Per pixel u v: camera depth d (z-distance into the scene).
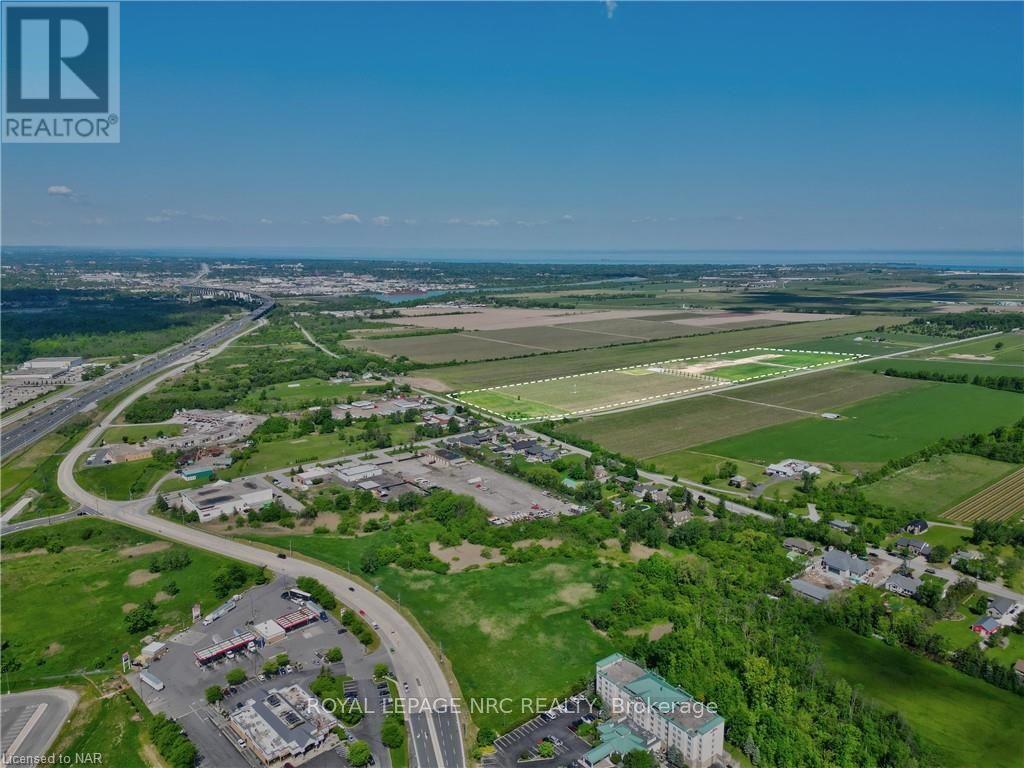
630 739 131.62
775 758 126.56
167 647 162.88
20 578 194.75
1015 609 174.12
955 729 133.62
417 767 125.81
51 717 140.00
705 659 149.50
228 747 131.00
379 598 184.00
